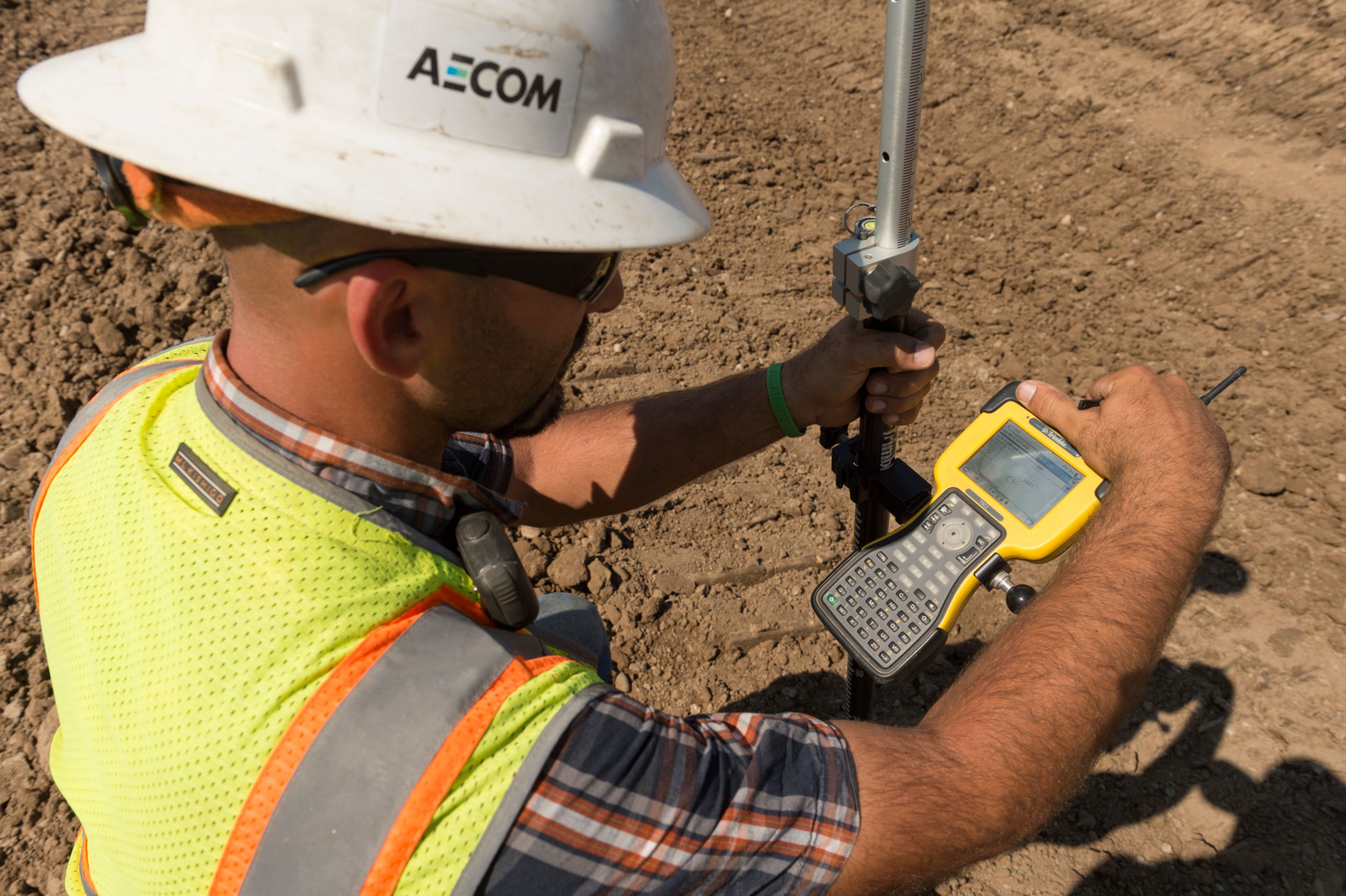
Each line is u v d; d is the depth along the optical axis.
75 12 5.62
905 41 0.96
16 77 4.88
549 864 0.71
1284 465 2.82
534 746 0.72
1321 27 4.74
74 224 3.83
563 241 0.81
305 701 0.71
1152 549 1.12
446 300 0.82
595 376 3.27
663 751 0.76
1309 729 2.18
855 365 1.31
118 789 0.76
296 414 0.85
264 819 0.69
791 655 2.44
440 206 0.76
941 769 0.86
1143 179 4.25
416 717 0.70
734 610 2.52
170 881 0.72
